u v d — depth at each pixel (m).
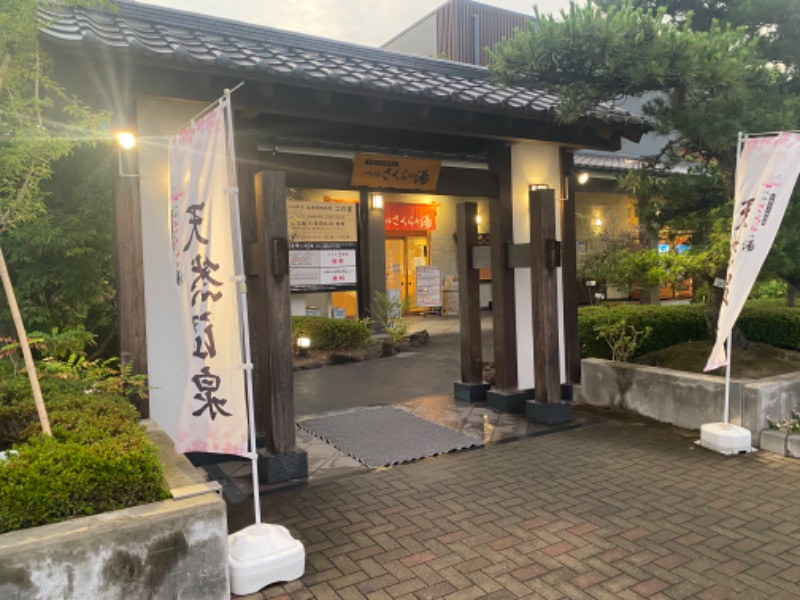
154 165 5.30
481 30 17.36
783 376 6.10
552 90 6.27
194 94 5.06
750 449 5.51
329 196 14.12
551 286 6.56
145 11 6.11
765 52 6.88
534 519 4.18
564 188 7.73
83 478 2.99
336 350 11.11
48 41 4.21
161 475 3.27
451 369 9.98
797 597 3.19
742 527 3.99
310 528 4.11
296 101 5.44
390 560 3.64
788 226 6.03
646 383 6.75
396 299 13.59
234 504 4.55
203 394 3.58
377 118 5.88
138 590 2.88
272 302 4.96
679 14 7.48
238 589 3.26
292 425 5.08
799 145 5.01
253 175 5.59
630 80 5.97
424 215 17.31
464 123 6.41
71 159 6.09
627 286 8.19
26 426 3.97
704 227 7.44
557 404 6.58
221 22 6.55
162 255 5.34
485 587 3.33
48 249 5.73
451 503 4.48
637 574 3.44
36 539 2.69
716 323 7.49
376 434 6.26
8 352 4.63
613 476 4.96
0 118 3.78
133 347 5.09
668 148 7.25
